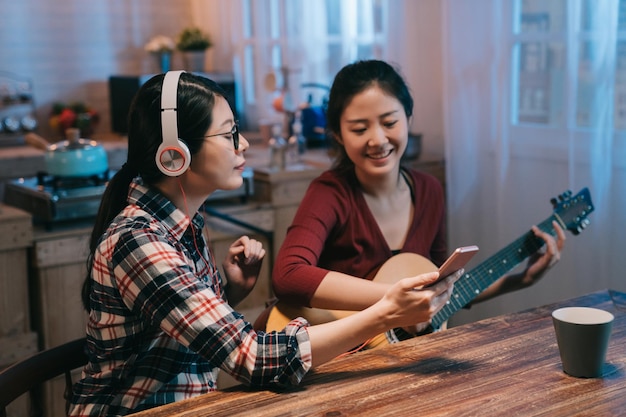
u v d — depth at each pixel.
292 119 3.50
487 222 2.90
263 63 3.88
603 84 2.42
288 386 1.23
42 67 4.17
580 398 1.16
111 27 4.32
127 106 4.11
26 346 2.59
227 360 1.22
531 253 1.84
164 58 4.26
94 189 2.70
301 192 3.02
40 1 4.12
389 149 1.80
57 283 2.63
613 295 1.67
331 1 3.50
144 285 1.23
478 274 1.78
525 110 2.72
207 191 1.38
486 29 2.78
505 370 1.28
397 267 1.80
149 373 1.33
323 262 1.90
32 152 3.60
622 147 2.41
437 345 1.40
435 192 1.96
